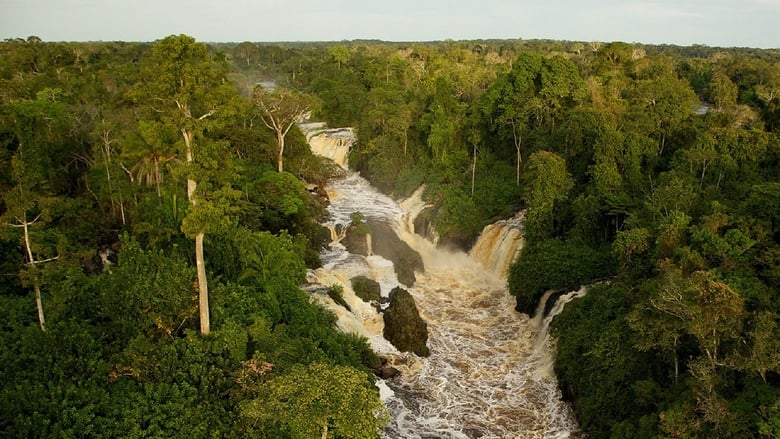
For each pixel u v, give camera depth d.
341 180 75.69
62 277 29.59
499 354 38.16
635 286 32.53
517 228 50.03
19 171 26.69
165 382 24.83
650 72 76.62
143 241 37.50
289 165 65.94
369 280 46.09
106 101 58.34
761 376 22.66
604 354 29.47
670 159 49.44
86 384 23.53
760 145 44.22
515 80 64.12
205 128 26.06
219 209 25.77
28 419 21.19
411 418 31.27
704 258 29.16
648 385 26.19
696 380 23.84
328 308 38.28
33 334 25.30
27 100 49.78
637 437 24.47
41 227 31.44
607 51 81.88
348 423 20.73
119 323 27.39
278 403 21.52
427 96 77.25
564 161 49.41
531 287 42.16
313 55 188.00
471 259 53.62
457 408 32.28
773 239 30.05
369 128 77.75
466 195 58.09
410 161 70.31
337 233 55.44
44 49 102.06
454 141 67.56
